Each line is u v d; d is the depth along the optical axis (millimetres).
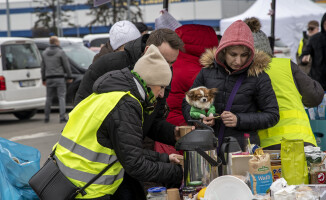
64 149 2938
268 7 13266
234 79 3553
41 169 2971
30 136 10695
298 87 3934
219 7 27172
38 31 37031
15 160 3492
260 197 2762
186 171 3057
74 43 14180
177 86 4305
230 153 3109
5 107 12781
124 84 2885
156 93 2969
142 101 2908
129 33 4652
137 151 2820
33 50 13383
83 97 3826
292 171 3062
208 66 3699
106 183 2906
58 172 2916
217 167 3084
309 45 7555
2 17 37562
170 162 3117
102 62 3770
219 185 2818
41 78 13336
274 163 3234
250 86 3510
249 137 3541
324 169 3217
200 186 2984
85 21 36469
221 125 3568
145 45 3676
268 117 3438
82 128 2857
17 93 12938
